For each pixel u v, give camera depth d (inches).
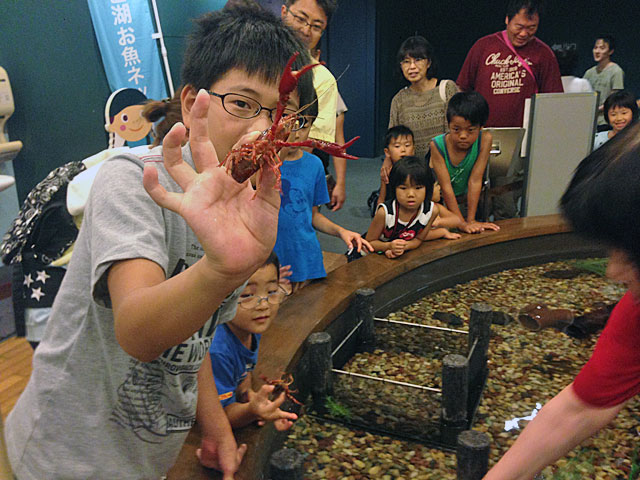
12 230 67.2
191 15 199.0
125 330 27.3
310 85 41.4
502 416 68.6
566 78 181.5
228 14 39.1
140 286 27.8
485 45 164.6
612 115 169.3
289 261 89.2
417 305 101.8
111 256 28.6
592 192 28.8
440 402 68.7
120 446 37.8
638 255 28.5
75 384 35.8
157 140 57.8
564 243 122.0
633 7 376.2
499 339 88.1
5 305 112.0
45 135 165.2
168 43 192.9
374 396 70.2
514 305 100.0
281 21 40.3
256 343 62.1
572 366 80.0
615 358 37.5
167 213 33.1
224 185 25.5
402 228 109.0
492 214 170.6
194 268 26.4
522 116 163.9
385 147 154.9
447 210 123.1
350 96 381.7
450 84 155.6
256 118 36.8
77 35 169.6
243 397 60.8
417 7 429.1
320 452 61.7
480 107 121.4
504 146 147.3
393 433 64.3
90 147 180.4
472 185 133.0
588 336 88.3
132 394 36.2
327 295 86.8
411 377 76.7
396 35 393.4
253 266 26.3
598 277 110.6
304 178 89.4
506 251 118.9
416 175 103.7
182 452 51.1
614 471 59.4
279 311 80.6
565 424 40.7
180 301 26.0
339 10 363.6
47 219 65.2
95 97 179.2
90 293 33.6
